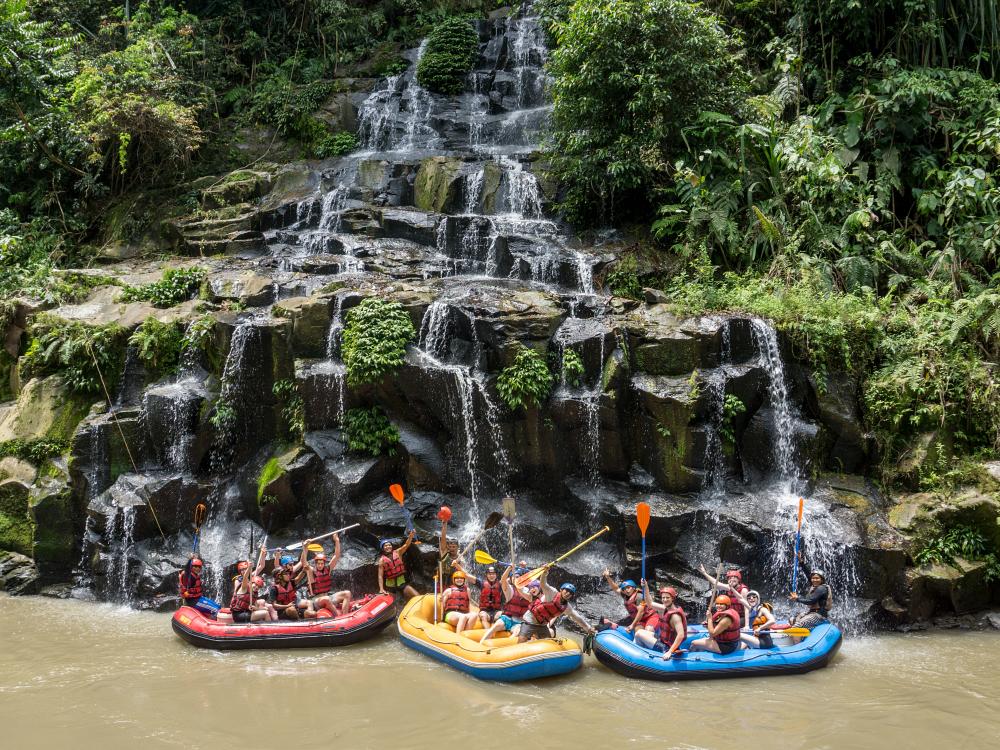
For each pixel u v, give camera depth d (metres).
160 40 21.84
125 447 12.77
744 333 12.88
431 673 9.22
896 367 12.96
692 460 11.98
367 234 17.55
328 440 12.55
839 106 17.30
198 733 7.62
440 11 25.77
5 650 9.83
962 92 16.33
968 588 11.20
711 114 15.89
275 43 25.44
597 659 9.58
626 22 15.72
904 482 12.30
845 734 7.71
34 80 19.00
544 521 12.08
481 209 18.36
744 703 8.45
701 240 15.86
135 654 9.75
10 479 12.80
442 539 10.52
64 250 19.08
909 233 16.34
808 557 11.19
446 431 12.47
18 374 14.62
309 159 21.83
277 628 9.99
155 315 13.88
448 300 13.16
